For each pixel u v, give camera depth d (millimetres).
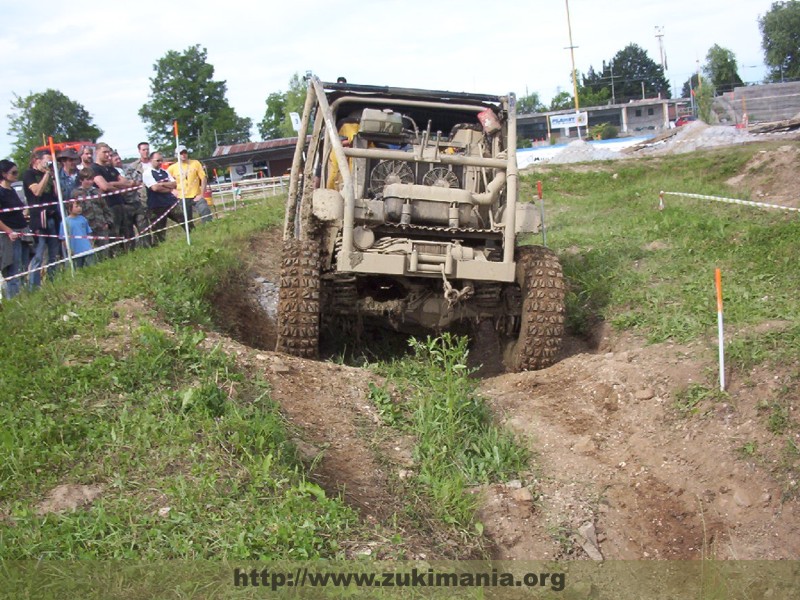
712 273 8156
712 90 45625
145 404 4988
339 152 6863
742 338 6074
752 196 14070
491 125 7578
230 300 9039
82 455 4426
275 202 18234
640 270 8836
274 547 3807
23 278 9094
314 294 6746
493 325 7777
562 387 6301
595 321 7906
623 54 84062
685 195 12180
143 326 5969
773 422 5184
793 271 7730
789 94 50656
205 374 5418
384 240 6836
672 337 6688
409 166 7418
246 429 4723
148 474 4281
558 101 76000
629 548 4793
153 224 11523
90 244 9875
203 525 3900
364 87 7625
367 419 5598
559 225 13062
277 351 6836
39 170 9555
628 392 5973
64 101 47844
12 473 4215
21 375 5305
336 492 4594
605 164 20562
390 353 7676
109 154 11086
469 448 5438
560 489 5164
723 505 4926
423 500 4770
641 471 5281
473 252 6820
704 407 5543
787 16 69688
